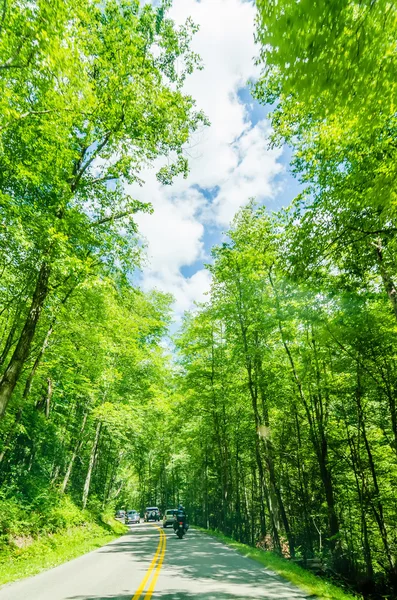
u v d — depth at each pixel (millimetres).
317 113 4801
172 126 13602
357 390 15031
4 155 9758
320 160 10484
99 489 36094
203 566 10797
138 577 9133
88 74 11117
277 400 20641
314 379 17016
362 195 7703
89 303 14719
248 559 12281
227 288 22078
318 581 8703
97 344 16219
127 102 11539
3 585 8664
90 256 13773
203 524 39375
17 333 15492
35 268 11406
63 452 25719
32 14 7363
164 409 27703
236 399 25375
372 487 17000
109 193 14047
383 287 12508
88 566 11273
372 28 3717
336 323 13711
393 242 8273
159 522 50438
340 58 3938
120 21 10977
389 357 13703
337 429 18156
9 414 15406
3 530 12844
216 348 26828
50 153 10297
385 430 16922
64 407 26875
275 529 17344
